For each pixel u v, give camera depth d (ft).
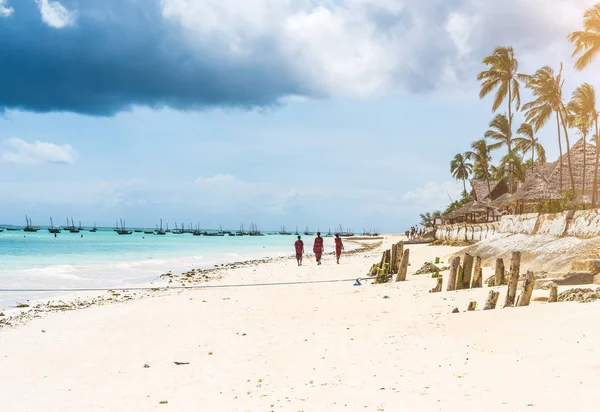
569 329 29.17
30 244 252.62
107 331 39.65
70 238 379.35
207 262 136.36
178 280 83.35
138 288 69.36
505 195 152.76
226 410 21.24
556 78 156.25
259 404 21.77
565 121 167.12
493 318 34.99
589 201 113.60
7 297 63.57
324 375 25.50
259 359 29.55
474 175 287.07
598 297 37.22
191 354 31.53
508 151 186.70
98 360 30.94
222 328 39.09
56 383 26.32
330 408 20.62
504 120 200.75
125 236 495.00
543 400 19.40
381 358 27.86
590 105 137.80
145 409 21.88
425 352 28.32
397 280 63.62
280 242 386.32
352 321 39.06
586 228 60.90
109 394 24.21
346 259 129.18
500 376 22.86
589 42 123.65
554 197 117.19
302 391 23.21
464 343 29.55
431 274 68.33
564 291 39.81
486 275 62.39
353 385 23.48
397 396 21.39
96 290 65.92
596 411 17.94
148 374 27.50
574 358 24.21
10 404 23.06
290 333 36.11
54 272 99.19
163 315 46.14
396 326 36.04
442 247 152.97
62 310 51.85
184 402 22.58
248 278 82.69
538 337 28.66
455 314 38.04
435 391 21.61
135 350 33.19
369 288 58.39
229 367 28.19
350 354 29.27
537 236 71.61
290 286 66.44
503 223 89.35
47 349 34.12
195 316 44.98
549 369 23.11
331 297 53.01
